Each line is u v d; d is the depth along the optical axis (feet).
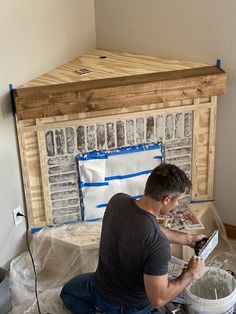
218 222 10.87
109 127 9.63
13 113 9.14
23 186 9.77
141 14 10.28
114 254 7.44
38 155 9.59
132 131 9.78
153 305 7.32
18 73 9.11
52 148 9.55
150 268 7.02
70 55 10.46
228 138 10.26
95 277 8.15
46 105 8.87
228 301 7.87
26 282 9.66
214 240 8.36
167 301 7.26
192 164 10.39
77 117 9.41
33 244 9.95
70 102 8.94
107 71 9.80
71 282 8.62
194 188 10.64
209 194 10.77
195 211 10.37
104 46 11.09
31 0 9.07
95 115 9.46
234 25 9.30
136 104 9.25
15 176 9.54
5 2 8.48
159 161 10.15
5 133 9.05
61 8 9.87
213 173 10.62
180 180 7.00
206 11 9.50
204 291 8.70
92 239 9.64
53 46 9.89
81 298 8.30
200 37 9.80
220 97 10.00
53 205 10.02
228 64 9.69
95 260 9.64
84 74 9.67
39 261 9.96
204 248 7.98
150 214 7.15
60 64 10.21
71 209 10.14
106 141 9.75
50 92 8.85
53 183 9.84
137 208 7.24
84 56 10.75
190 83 9.31
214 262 10.10
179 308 8.48
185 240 8.41
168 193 6.95
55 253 9.82
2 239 9.51
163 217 9.71
